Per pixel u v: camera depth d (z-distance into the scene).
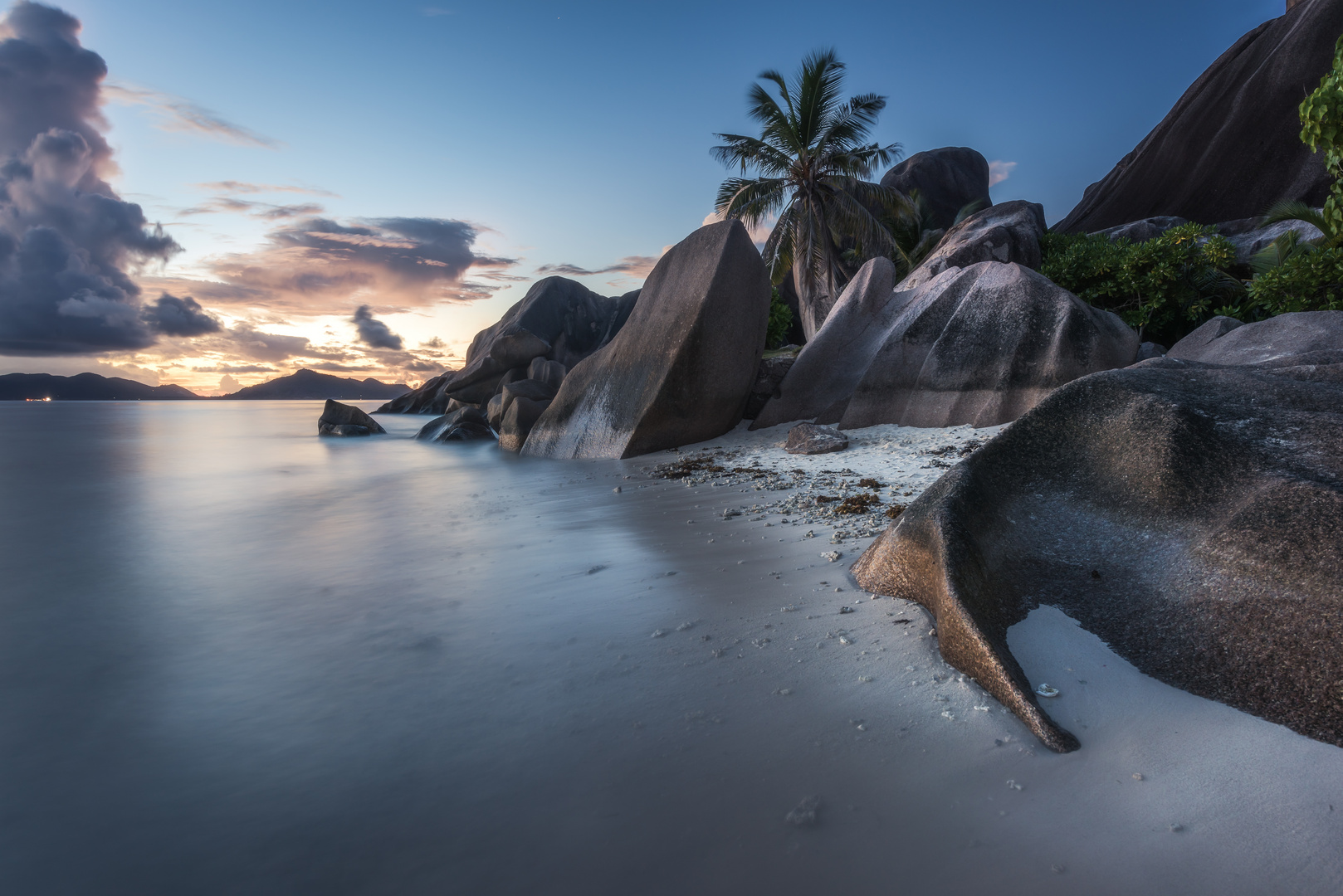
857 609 3.48
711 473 9.45
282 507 8.63
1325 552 2.46
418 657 3.31
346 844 1.95
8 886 1.81
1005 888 1.67
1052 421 3.68
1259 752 2.10
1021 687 2.43
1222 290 18.73
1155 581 2.86
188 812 2.13
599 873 1.78
